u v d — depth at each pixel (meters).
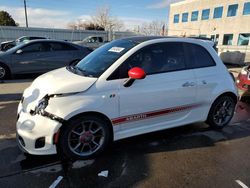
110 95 3.40
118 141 4.02
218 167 3.38
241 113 5.64
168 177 3.12
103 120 3.45
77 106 3.20
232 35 34.97
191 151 3.79
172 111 4.00
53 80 3.49
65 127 3.21
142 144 3.96
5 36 31.12
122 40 4.24
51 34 33.56
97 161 3.43
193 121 4.31
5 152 3.59
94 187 2.89
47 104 3.16
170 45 4.01
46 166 3.26
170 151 3.77
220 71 4.46
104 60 3.76
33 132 3.14
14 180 2.97
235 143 4.12
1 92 7.09
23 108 3.43
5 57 8.77
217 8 36.91
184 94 4.03
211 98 4.37
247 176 3.19
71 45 9.75
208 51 4.41
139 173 3.18
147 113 3.76
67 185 2.91
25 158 3.43
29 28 32.22
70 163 3.34
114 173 3.17
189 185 2.98
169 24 47.72
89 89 3.31
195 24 41.28
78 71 3.79
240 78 6.75
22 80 8.88
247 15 32.72
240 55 17.33
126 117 3.60
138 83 3.60
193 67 4.16
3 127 4.50
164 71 3.87
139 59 3.69
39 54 9.16
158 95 3.77
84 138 3.39
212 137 4.31
